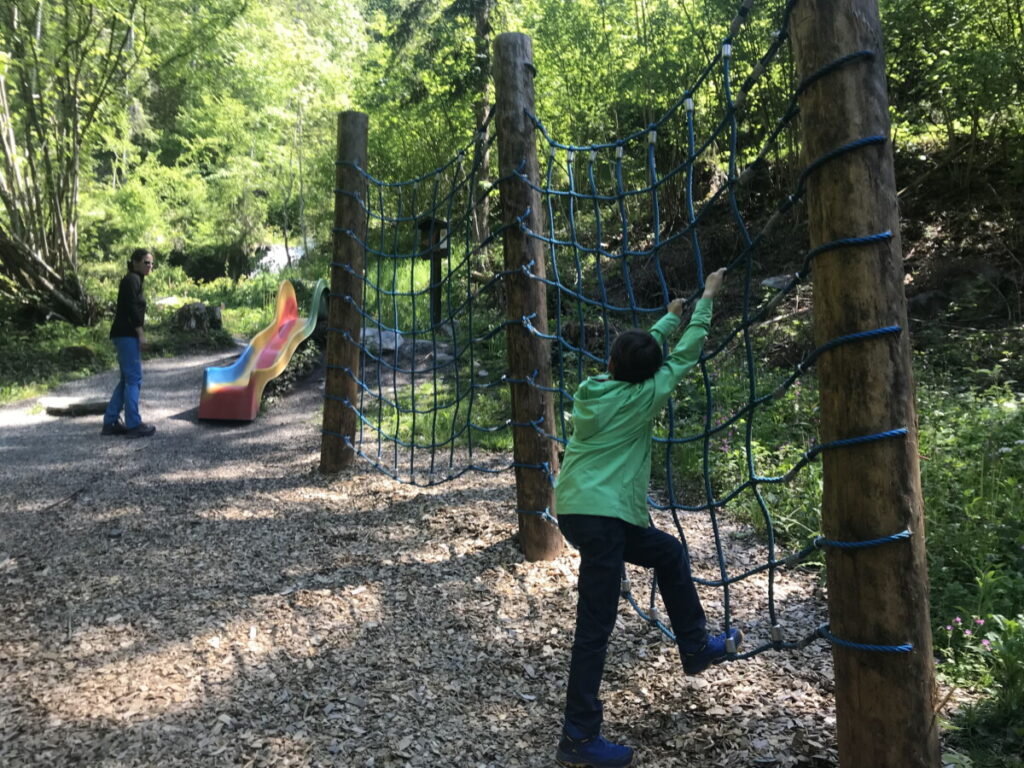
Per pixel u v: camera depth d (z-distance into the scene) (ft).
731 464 17.51
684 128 41.29
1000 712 8.13
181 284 70.74
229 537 15.49
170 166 97.50
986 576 10.11
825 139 6.12
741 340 28.35
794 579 12.61
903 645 6.05
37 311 49.06
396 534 15.44
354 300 20.42
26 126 47.34
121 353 25.93
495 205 52.85
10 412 30.40
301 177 75.51
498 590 12.62
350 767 8.19
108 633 11.29
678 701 9.20
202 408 28.37
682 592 8.76
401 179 58.18
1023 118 29.89
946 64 28.63
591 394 8.41
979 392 20.83
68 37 44.78
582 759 7.98
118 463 22.33
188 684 9.88
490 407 26.30
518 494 14.01
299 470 21.18
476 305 42.68
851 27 6.04
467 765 8.25
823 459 6.42
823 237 6.20
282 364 29.66
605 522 8.20
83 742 8.64
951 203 33.24
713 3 35.88
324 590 12.76
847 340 6.04
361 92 66.18
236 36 59.11
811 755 7.86
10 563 14.06
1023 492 13.56
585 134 46.78
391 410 27.30
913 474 6.09
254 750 8.48
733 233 37.47
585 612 8.20
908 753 6.10
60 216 48.91
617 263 40.22
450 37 50.78
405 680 9.98
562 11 44.39
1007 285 27.86
